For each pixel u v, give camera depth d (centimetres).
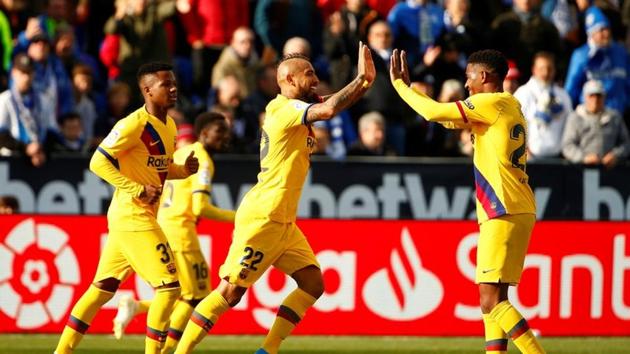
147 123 2928
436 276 3866
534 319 3881
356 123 4759
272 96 4731
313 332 3831
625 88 4978
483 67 2848
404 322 3853
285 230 2889
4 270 3772
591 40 4931
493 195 2789
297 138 2844
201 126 3347
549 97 4566
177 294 2964
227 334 3809
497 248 2784
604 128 4453
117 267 3005
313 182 4119
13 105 4359
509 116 2797
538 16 5109
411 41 5041
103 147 2894
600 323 3903
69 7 5081
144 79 2941
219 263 3819
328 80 4966
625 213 4241
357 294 3844
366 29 4922
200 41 5141
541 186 4219
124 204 2950
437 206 4159
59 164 4047
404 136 4712
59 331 3788
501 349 2844
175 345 3372
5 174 4022
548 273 3884
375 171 4134
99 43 5284
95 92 4903
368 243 3844
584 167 4225
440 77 4881
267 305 3816
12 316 3775
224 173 4059
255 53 5219
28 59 4381
